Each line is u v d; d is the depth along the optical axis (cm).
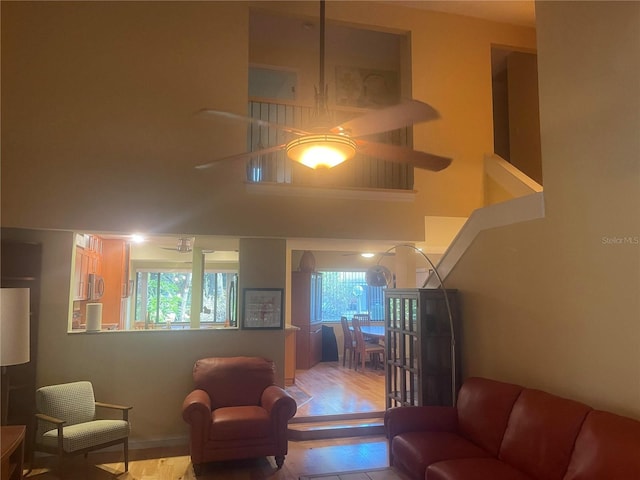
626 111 272
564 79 320
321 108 298
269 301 498
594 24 297
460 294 436
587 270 295
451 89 556
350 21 528
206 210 474
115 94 464
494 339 386
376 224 516
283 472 389
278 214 491
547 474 268
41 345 437
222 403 437
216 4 496
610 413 258
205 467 401
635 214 263
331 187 507
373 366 825
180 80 479
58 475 383
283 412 401
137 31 475
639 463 221
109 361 451
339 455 427
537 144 611
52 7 458
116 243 684
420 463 313
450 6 547
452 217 539
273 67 662
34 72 448
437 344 427
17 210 432
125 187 457
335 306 954
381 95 695
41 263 444
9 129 438
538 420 288
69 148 448
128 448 434
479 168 555
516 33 588
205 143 479
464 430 357
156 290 819
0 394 384
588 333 293
